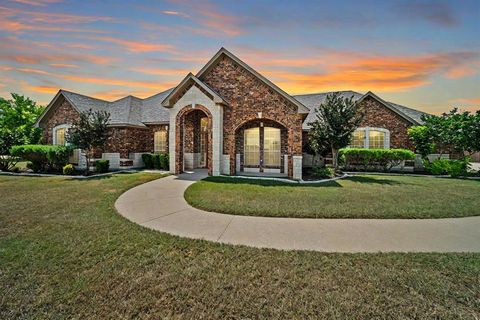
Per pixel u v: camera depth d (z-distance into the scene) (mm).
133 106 21359
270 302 2938
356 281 3383
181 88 14586
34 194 9180
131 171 16672
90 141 15055
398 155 17062
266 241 4816
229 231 5379
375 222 6020
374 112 19203
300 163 13242
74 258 4039
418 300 2975
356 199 8320
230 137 14492
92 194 9195
